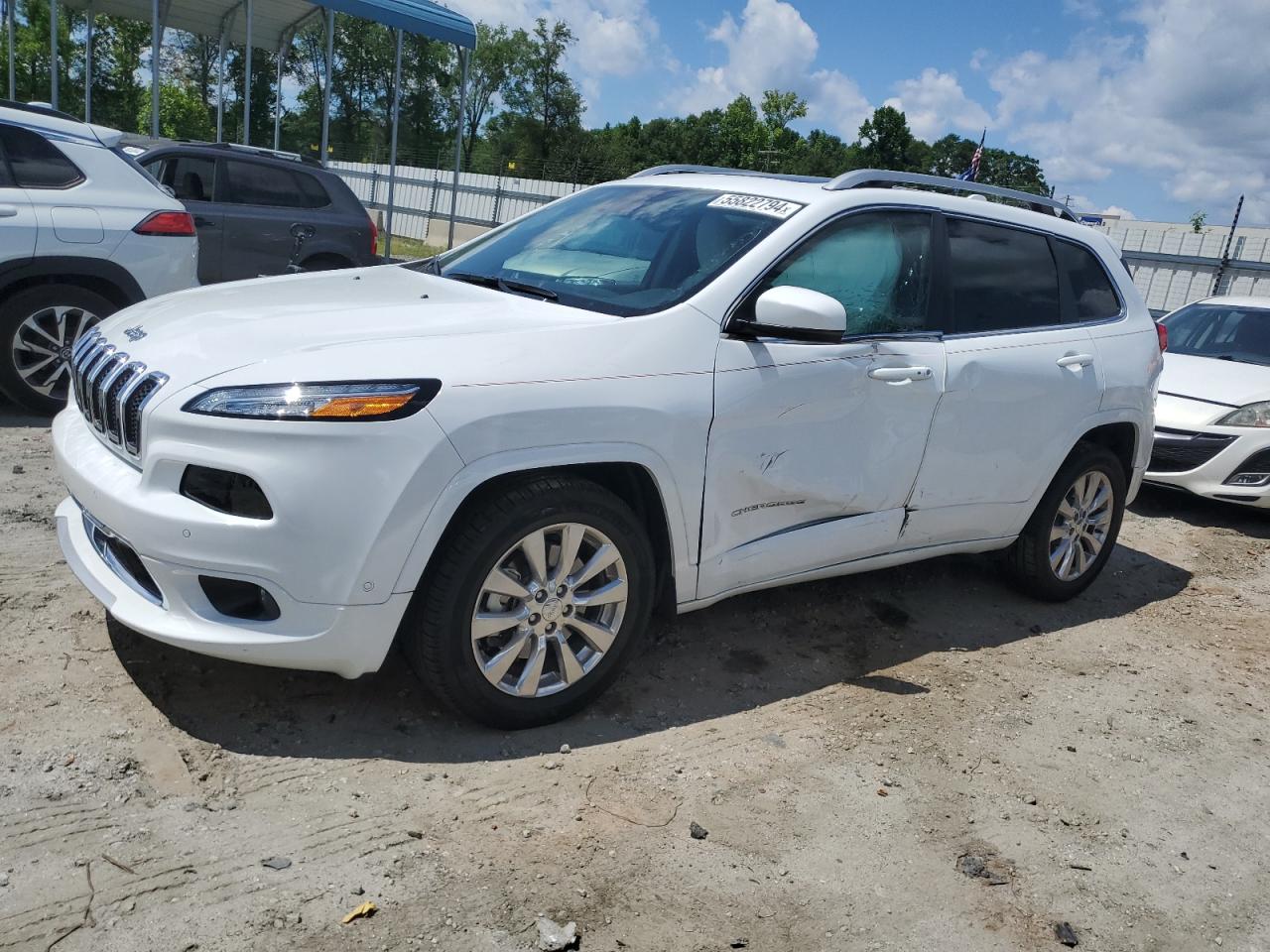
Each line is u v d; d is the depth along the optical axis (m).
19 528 4.23
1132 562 5.96
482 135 71.00
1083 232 4.95
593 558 3.14
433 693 3.04
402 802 2.74
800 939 2.43
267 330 2.99
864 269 3.86
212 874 2.37
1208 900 2.81
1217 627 5.03
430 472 2.75
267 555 2.68
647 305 3.39
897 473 3.93
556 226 4.18
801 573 3.79
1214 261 23.17
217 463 2.68
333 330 2.99
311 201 10.42
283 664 2.80
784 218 3.69
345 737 3.02
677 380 3.23
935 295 4.11
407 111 49.81
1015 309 4.44
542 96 69.81
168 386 2.79
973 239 4.32
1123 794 3.31
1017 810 3.12
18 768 2.65
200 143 9.93
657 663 3.78
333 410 2.68
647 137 83.50
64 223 5.82
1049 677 4.14
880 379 3.75
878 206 3.95
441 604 2.88
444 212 32.09
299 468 2.66
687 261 3.60
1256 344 7.99
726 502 3.42
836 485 3.73
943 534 4.27
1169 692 4.15
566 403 2.97
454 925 2.31
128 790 2.63
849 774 3.19
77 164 6.01
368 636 2.80
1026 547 4.78
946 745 3.46
